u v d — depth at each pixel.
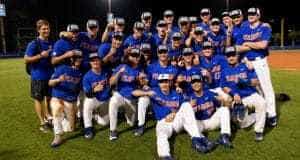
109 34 7.73
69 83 7.12
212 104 6.89
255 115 7.02
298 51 27.64
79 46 7.48
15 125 7.75
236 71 7.04
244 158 6.17
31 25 31.44
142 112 7.07
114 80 7.12
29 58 7.12
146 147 6.65
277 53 25.97
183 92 6.99
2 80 12.28
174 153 6.37
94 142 6.89
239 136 6.96
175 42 7.34
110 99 7.17
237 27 7.77
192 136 6.41
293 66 16.75
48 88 7.42
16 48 28.41
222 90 7.14
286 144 6.60
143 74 7.24
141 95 7.10
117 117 7.64
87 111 7.05
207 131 7.07
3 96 9.83
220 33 7.89
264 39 7.32
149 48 7.42
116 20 7.65
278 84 10.96
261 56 7.43
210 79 7.33
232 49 7.04
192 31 7.67
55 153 6.50
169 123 6.61
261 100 6.82
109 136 7.10
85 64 7.49
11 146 6.80
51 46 7.40
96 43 7.74
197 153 6.37
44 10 32.09
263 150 6.42
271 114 7.35
